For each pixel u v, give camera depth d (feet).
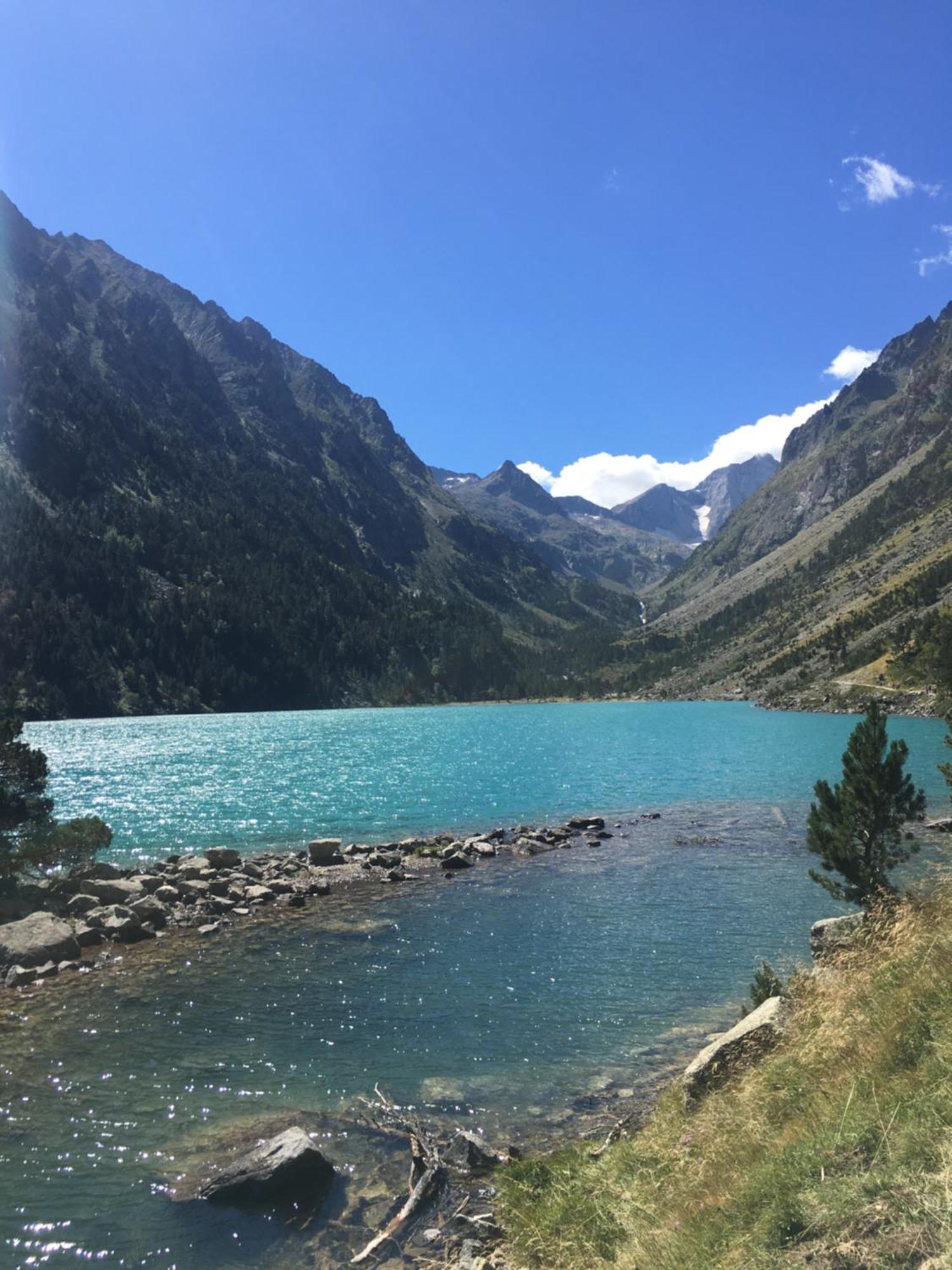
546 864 97.66
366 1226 29.55
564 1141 35.96
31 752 83.76
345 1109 39.04
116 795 166.20
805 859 98.78
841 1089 24.50
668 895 81.92
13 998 54.03
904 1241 14.79
